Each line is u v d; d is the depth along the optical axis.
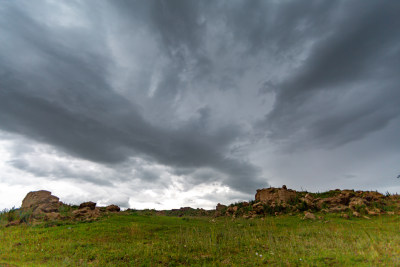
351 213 22.52
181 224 23.88
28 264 11.47
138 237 16.75
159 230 19.66
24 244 15.17
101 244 14.73
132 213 30.69
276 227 20.16
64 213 25.03
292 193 31.77
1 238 16.58
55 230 18.48
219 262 11.22
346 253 11.19
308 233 16.62
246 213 29.48
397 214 20.81
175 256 12.13
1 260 12.24
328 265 9.81
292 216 24.67
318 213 24.27
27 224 21.05
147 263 11.30
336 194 30.27
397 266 8.95
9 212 24.64
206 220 28.45
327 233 16.02
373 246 11.66
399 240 12.78
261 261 10.97
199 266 10.86
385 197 26.77
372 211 21.89
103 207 32.50
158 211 43.44
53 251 13.53
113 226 19.88
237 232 17.75
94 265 11.16
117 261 11.64
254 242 14.52
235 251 12.89
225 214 33.59
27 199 28.55
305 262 10.30
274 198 30.94
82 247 14.11
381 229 16.47
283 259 10.98
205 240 14.98
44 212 25.14
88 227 19.16
